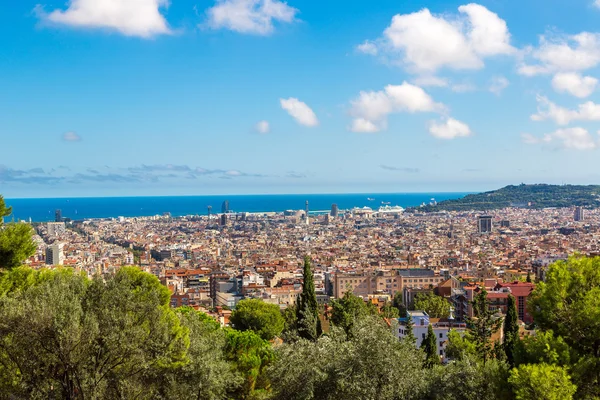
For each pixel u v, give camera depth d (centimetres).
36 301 5097
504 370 5512
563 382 4759
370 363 5662
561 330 5475
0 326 4928
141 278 7581
